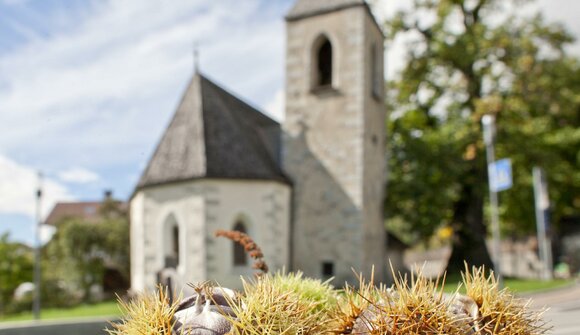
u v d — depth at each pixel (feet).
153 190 63.26
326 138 69.36
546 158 85.10
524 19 83.66
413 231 79.46
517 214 105.50
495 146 81.25
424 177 78.02
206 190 59.06
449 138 79.25
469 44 80.74
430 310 6.46
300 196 69.51
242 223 62.18
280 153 72.28
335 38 70.54
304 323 6.38
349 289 7.27
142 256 63.31
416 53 86.99
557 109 84.69
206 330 5.98
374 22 75.05
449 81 86.12
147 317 6.14
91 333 42.93
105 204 157.28
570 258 122.21
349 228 66.39
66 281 119.65
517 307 7.19
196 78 69.05
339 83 69.62
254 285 7.20
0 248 118.42
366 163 68.85
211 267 58.23
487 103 77.77
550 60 84.48
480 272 7.45
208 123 64.34
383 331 6.48
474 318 6.83
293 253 68.74
